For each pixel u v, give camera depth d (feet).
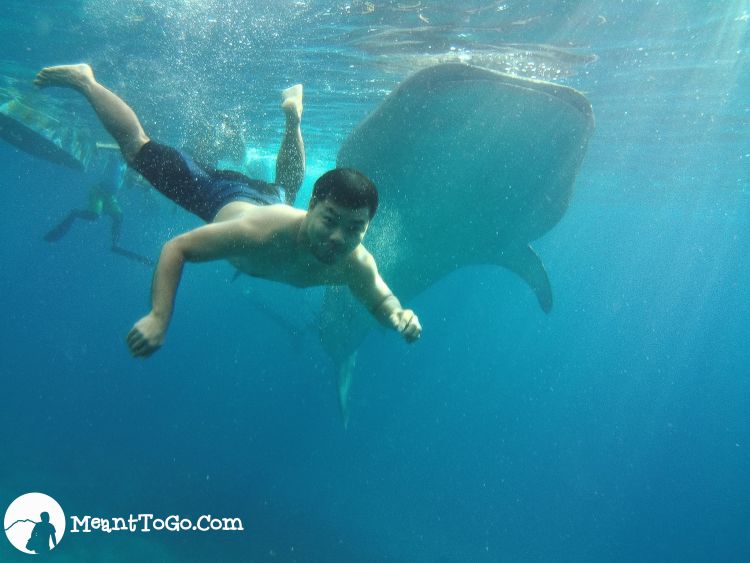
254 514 67.51
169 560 52.19
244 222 9.31
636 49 33.65
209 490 72.43
